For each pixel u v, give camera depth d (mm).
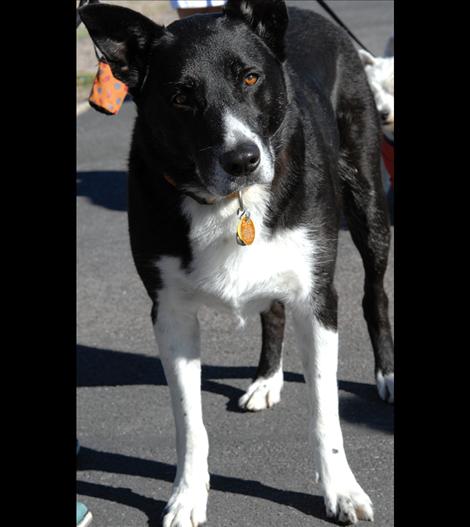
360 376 6121
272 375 5898
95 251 8914
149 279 4777
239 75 4406
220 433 5566
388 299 6570
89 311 7609
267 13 4605
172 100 4422
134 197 4762
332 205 4895
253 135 4316
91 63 16750
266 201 4574
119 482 5133
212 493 4922
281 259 4684
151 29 4535
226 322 7145
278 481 5004
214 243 4633
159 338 4793
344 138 6000
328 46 6078
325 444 4676
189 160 4477
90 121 13797
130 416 5879
